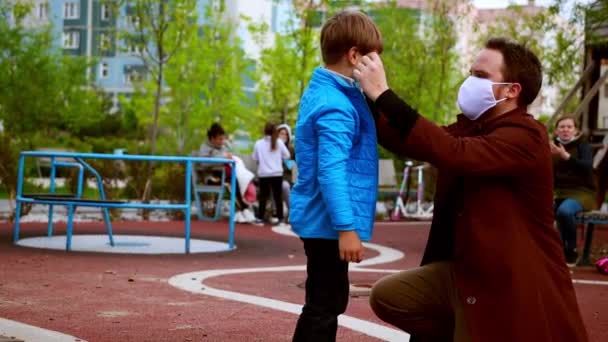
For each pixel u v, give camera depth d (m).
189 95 47.50
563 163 12.59
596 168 18.62
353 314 7.38
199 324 6.70
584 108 19.73
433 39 37.72
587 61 20.61
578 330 4.02
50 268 9.87
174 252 12.47
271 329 6.57
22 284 8.48
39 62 41.41
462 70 40.38
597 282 10.42
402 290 4.37
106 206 11.83
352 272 10.70
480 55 4.27
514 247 3.95
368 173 4.45
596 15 17.36
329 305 4.55
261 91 47.19
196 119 47.97
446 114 42.38
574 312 4.05
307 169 4.46
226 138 19.36
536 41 29.72
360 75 4.17
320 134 4.35
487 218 4.00
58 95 44.22
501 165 3.99
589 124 20.91
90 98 48.75
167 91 48.44
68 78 45.53
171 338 6.16
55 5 83.00
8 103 40.72
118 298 7.84
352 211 4.36
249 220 19.67
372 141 4.45
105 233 15.51
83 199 12.13
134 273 9.73
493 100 4.18
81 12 82.44
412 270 4.43
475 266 3.99
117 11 28.91
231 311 7.30
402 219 23.00
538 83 4.25
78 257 11.22
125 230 16.53
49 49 43.75
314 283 4.58
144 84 48.62
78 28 82.56
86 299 7.72
